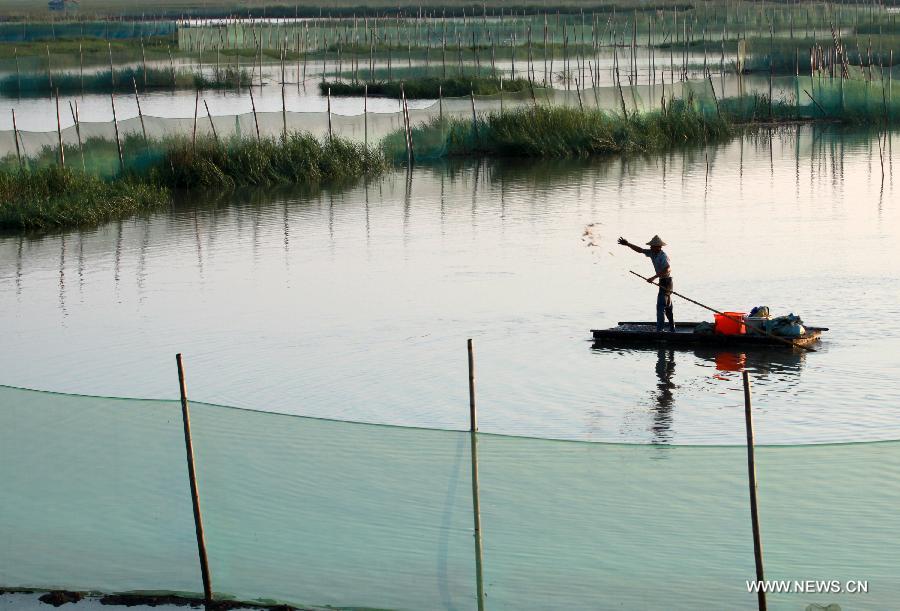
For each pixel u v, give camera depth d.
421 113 76.56
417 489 14.65
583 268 40.78
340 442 14.96
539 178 65.75
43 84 122.75
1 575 15.97
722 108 88.50
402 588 14.71
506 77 117.06
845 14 169.38
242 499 15.39
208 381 28.16
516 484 14.44
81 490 15.87
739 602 14.00
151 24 179.88
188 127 69.38
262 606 15.09
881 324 31.55
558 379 27.64
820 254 41.59
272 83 125.88
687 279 38.41
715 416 24.38
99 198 56.47
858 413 24.16
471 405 14.77
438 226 50.75
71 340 32.75
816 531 13.94
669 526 14.15
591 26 166.62
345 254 44.84
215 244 47.91
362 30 167.88
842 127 86.75
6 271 43.31
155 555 15.64
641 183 62.69
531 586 14.45
